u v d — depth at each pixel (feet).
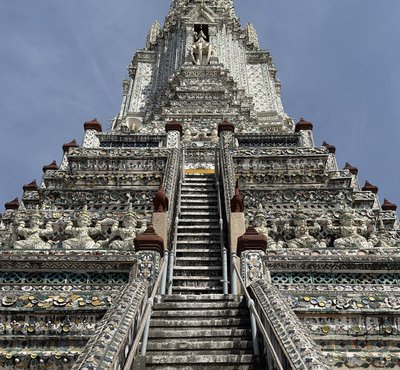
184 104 94.12
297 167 61.98
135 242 36.29
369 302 31.96
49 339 29.89
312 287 33.83
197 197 55.77
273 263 35.47
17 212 48.03
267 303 26.12
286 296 32.45
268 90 122.31
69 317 30.76
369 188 74.33
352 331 30.83
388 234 51.57
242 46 131.64
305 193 55.67
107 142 69.10
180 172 61.21
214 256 43.75
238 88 108.88
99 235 45.37
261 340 27.66
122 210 51.08
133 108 116.67
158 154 62.54
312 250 38.63
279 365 20.39
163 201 43.91
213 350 27.89
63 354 28.63
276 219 47.39
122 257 34.99
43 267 34.32
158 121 88.43
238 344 28.02
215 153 68.74
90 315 30.81
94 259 34.68
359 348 30.27
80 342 29.86
